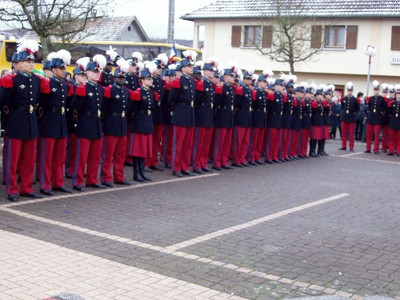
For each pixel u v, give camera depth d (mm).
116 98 10102
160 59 12570
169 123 12422
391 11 29781
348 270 6195
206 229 7602
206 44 34469
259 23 32625
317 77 32281
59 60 9180
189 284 5535
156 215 8242
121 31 36531
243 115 13242
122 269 5867
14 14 13977
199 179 11477
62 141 9414
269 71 14281
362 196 10602
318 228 7969
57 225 7422
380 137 19891
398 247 7191
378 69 30578
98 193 9625
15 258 6020
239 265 6188
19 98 8625
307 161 15625
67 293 4926
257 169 13367
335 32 31469
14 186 8773
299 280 5812
